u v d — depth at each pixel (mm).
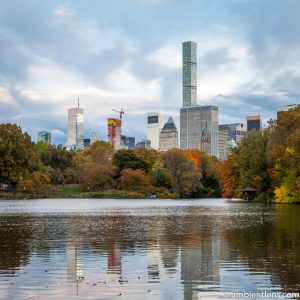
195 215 53500
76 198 129625
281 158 76812
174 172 138750
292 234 31078
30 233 33719
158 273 18906
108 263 21047
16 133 130875
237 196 109062
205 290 16266
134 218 49531
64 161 168625
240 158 94375
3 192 128500
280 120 76625
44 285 16938
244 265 20219
